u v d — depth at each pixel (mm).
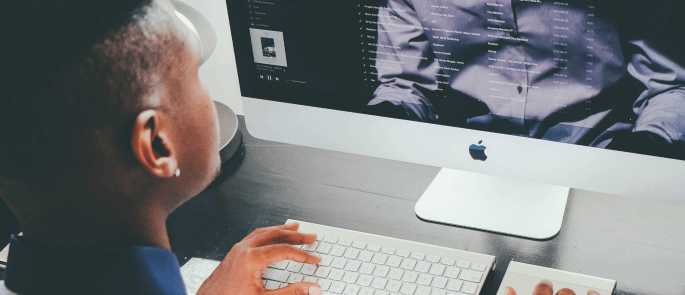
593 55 710
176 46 484
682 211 871
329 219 931
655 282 757
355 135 925
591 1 680
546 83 753
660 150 732
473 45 770
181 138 512
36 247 467
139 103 450
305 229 864
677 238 823
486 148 839
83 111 414
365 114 900
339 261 792
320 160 1089
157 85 468
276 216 953
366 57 849
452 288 732
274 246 780
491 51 764
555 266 796
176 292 523
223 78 1342
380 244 813
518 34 737
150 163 467
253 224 939
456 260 771
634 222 861
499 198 920
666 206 884
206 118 549
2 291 483
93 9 411
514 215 883
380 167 1050
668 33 663
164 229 539
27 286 472
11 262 484
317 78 903
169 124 493
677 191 747
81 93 410
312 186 1017
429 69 817
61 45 397
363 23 823
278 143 1156
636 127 732
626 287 754
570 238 843
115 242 483
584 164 787
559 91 752
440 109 841
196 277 840
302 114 948
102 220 465
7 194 451
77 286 471
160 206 517
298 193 1003
